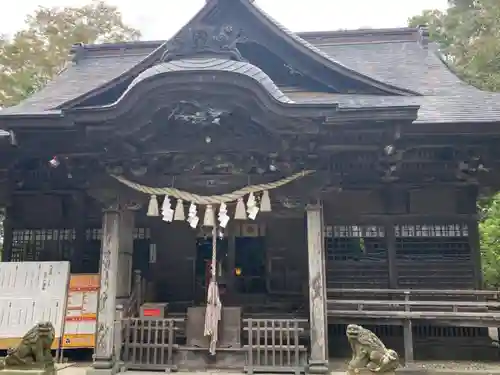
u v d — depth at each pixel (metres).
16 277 8.70
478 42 20.48
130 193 8.30
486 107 8.97
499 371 7.75
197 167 8.16
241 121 7.71
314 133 7.39
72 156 8.20
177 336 8.67
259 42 9.14
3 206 10.94
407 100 8.28
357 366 6.21
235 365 7.68
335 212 10.14
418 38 14.22
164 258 10.66
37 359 6.37
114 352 7.79
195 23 7.93
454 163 9.01
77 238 10.46
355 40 14.34
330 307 9.07
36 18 21.58
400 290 8.73
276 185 7.95
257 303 10.42
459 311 9.20
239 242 10.88
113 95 8.60
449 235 9.90
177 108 7.48
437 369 8.00
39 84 20.30
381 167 8.70
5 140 8.30
